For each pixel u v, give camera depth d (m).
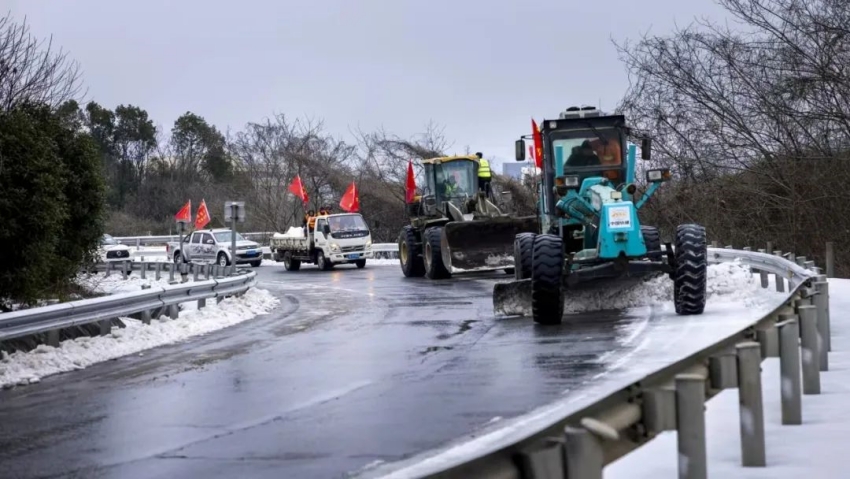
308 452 7.05
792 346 6.97
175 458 7.04
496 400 8.80
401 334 14.71
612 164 16.47
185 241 45.47
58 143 22.27
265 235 57.72
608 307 16.64
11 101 21.02
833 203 25.72
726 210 28.17
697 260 14.52
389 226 53.69
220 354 13.20
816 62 25.30
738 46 27.38
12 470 6.87
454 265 26.44
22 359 12.23
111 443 7.66
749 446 5.84
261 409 8.88
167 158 86.62
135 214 78.31
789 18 26.11
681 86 28.73
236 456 7.02
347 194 41.31
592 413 4.17
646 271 14.64
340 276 32.75
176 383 10.71
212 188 76.12
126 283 31.64
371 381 10.27
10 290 17.14
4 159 16.39
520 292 16.25
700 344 11.60
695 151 28.56
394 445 7.17
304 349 13.38
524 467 3.57
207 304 19.78
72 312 13.55
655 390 4.73
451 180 29.81
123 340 14.41
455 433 7.49
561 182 15.11
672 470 5.92
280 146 65.31
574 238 16.48
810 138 26.05
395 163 55.59
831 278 19.42
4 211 16.45
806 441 6.45
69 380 11.35
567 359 11.09
